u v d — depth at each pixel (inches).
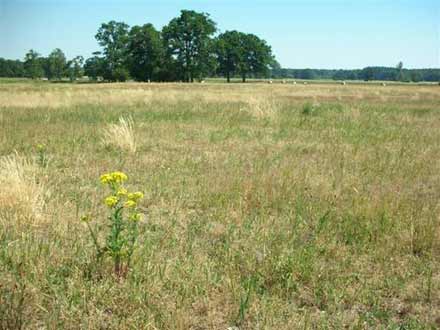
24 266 179.6
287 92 1583.4
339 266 197.2
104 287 167.8
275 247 208.2
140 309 157.1
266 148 435.2
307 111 756.0
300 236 227.8
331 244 215.6
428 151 442.6
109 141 426.3
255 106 685.3
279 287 177.2
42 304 159.6
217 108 796.6
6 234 211.3
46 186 287.4
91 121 597.0
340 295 173.9
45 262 183.6
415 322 158.6
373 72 6127.0
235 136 510.9
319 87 2188.7
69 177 320.8
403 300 175.2
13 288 158.9
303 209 263.1
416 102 1168.8
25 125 545.3
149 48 3486.7
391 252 212.8
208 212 261.7
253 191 288.2
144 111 723.4
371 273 193.3
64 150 409.4
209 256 203.2
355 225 238.2
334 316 162.1
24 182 251.3
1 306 149.3
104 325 150.2
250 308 161.9
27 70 4453.7
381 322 160.4
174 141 470.9
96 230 220.1
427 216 251.8
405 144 480.4
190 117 663.1
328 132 550.3
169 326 149.4
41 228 227.6
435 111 884.6
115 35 3631.9
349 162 385.4
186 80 3543.3
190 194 289.6
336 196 286.0
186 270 184.1
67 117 632.4
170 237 221.1
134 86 2089.1
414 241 221.0
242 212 260.5
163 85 2244.1
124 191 179.6
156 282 173.0
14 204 234.2
